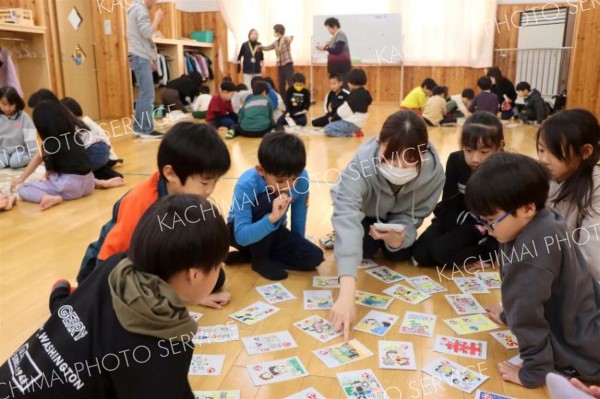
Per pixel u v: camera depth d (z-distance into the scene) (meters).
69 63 6.41
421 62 8.71
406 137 1.81
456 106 7.18
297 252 2.09
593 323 1.36
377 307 1.79
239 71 8.58
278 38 8.20
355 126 5.66
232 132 5.70
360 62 8.65
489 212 1.33
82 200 3.13
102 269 0.98
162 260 0.88
